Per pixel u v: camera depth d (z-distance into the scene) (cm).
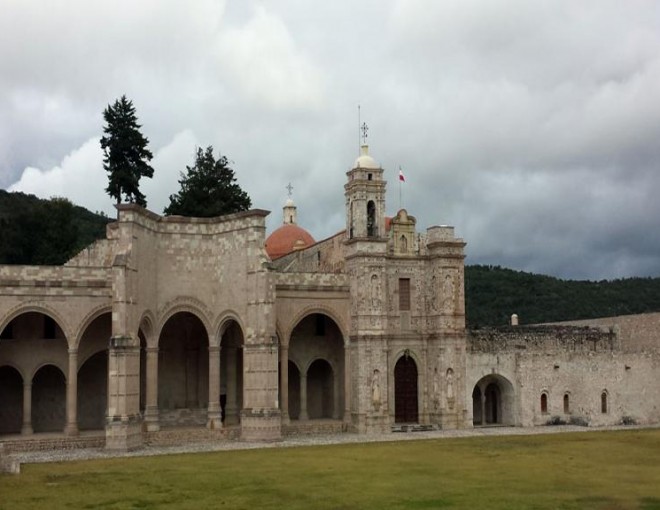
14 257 10375
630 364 7856
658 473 4222
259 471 4431
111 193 9550
